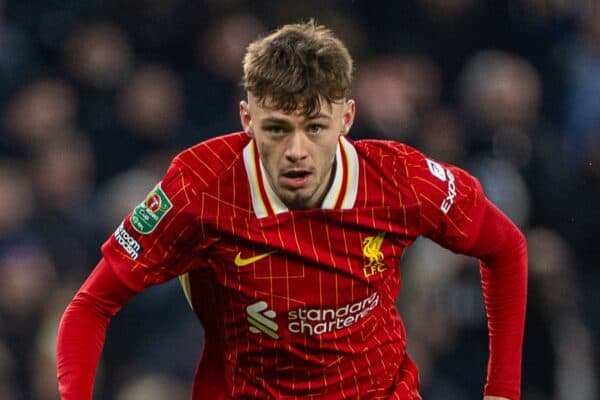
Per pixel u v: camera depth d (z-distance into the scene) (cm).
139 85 3731
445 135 3612
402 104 3634
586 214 3475
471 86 3847
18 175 3594
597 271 3466
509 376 1889
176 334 3269
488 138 3569
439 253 3173
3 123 3753
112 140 3703
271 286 1758
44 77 3862
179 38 3900
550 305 3098
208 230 1753
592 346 3425
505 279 1880
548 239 3238
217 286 1792
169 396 3219
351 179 1766
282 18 3791
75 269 3444
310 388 1802
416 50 3944
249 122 1756
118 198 3484
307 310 1766
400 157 1792
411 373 1864
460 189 1809
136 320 3291
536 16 3991
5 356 3244
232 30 3809
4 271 3309
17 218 3438
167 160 3603
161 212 1752
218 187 1755
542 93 3916
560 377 3183
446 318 3114
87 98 3791
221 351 1853
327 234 1758
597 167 3544
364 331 1797
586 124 3853
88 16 3953
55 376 3219
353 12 3969
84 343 1775
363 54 3766
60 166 3562
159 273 1777
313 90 1681
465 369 3092
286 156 1695
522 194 3431
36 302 3309
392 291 1820
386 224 1773
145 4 3909
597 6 4038
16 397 3231
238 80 3781
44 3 3953
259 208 1750
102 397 3259
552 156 3550
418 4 3981
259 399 1820
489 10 3994
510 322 1889
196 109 3750
